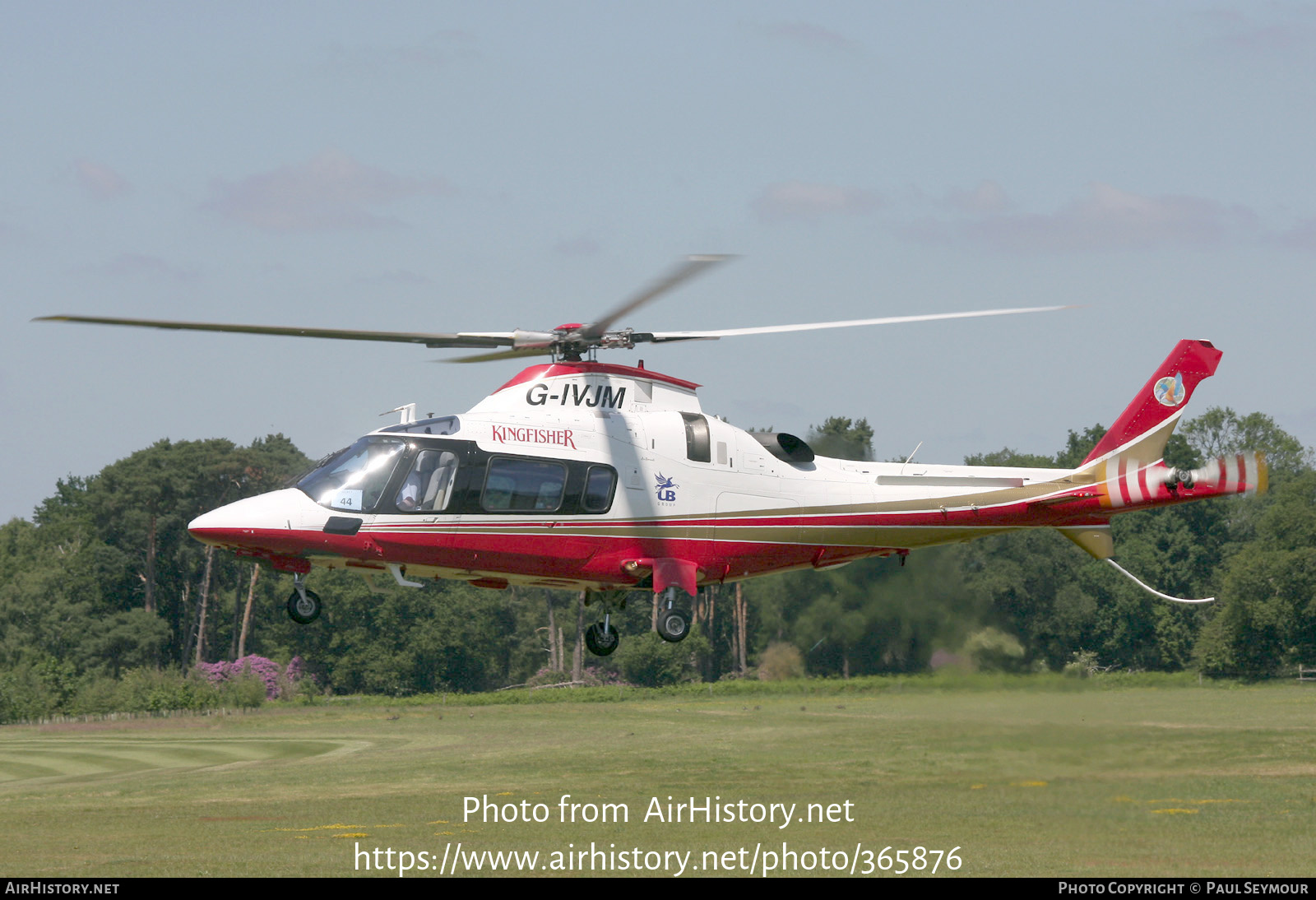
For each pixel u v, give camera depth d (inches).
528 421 1707.7
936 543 1929.1
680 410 1793.8
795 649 5590.6
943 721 3452.3
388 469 1653.5
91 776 3336.6
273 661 7642.7
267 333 1551.4
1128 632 6875.0
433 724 5310.0
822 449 3843.5
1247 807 2075.5
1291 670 6550.2
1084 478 1993.1
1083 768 2513.5
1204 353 2042.3
